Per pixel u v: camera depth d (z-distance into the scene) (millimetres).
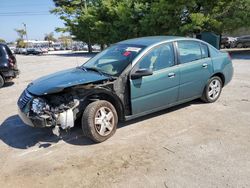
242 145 3963
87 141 4332
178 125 4824
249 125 4719
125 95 4457
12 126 5238
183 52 5250
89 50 42219
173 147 3980
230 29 21062
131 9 24812
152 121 5051
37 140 4488
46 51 48875
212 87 5969
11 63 9797
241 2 19469
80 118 4586
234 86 7832
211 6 20797
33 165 3662
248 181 3080
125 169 3441
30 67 17156
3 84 9820
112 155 3828
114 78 4340
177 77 5062
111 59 4859
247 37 28500
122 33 27469
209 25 20797
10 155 4000
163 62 4895
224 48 29141
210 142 4094
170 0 20875
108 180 3221
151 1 23953
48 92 3990
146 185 3082
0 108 6684
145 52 4660
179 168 3402
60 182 3230
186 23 21344
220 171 3299
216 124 4809
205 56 5703
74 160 3740
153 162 3580
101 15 31281
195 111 5520
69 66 16719
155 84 4730
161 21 21516
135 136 4430
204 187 2998
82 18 35625
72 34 43156
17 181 3297
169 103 5113
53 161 3746
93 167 3531
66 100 4090
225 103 6020
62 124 4004
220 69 5953
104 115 4258
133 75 4422
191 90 5449
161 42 4945
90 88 4109
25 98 4270
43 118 3920
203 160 3572
